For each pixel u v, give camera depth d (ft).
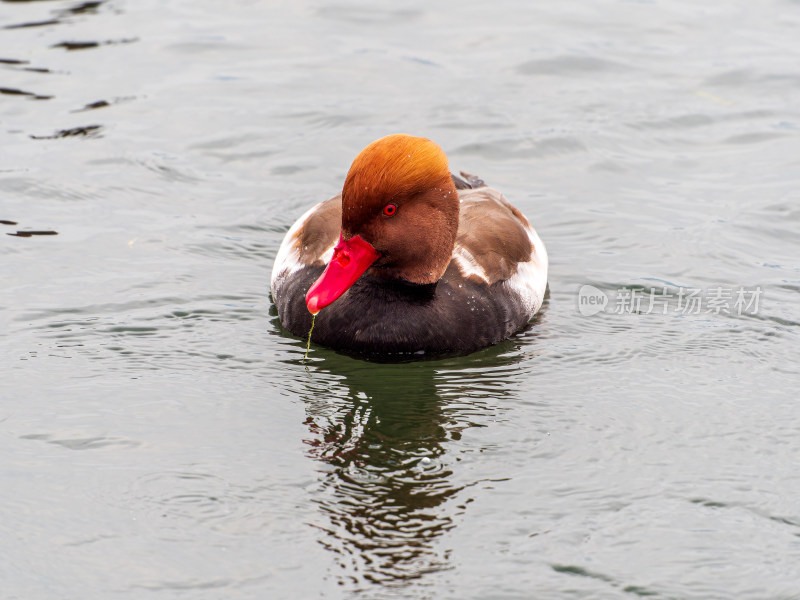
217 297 39.70
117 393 32.71
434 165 33.68
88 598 23.99
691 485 28.63
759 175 50.44
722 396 33.37
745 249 43.96
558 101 57.82
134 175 49.32
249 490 28.04
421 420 31.86
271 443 30.30
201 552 25.58
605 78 60.70
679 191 49.26
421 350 35.32
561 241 45.19
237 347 36.09
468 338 35.81
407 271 34.60
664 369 35.22
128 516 26.84
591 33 66.69
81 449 29.66
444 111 56.34
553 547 26.02
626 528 26.78
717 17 69.46
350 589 24.43
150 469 28.81
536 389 33.88
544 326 38.45
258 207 47.26
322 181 49.67
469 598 24.25
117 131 53.26
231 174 50.11
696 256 43.50
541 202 48.39
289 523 26.73
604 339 37.42
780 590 24.66
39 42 62.64
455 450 30.25
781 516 27.32
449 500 27.84
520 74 60.85
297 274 36.99
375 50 63.87
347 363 35.24
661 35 66.54
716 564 25.54
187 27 66.44
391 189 32.96
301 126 54.75
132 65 60.64
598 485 28.58
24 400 32.09
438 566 25.26
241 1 71.26
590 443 30.71
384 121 55.26
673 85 59.82
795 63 62.18
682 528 26.84
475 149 52.80
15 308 37.86
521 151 52.75
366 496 27.94
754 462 29.71
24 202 46.32
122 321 37.40
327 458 29.66
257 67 61.26
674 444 30.66
